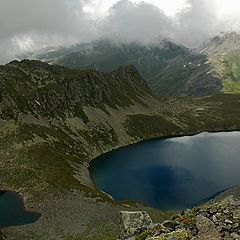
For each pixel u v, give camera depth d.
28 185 139.62
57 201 125.25
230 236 23.67
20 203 125.38
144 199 137.38
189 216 27.97
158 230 26.75
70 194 132.88
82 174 173.38
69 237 94.19
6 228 102.94
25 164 163.12
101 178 171.88
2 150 182.12
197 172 174.00
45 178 146.75
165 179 164.00
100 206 119.12
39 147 189.12
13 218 111.44
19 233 98.75
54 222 106.69
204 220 25.81
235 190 141.12
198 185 152.00
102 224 102.12
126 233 30.78
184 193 142.12
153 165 193.50
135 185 157.25
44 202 124.69
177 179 163.00
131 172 180.75
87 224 103.19
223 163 191.62
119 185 158.50
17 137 198.38
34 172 152.38
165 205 129.75
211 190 144.12
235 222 25.11
